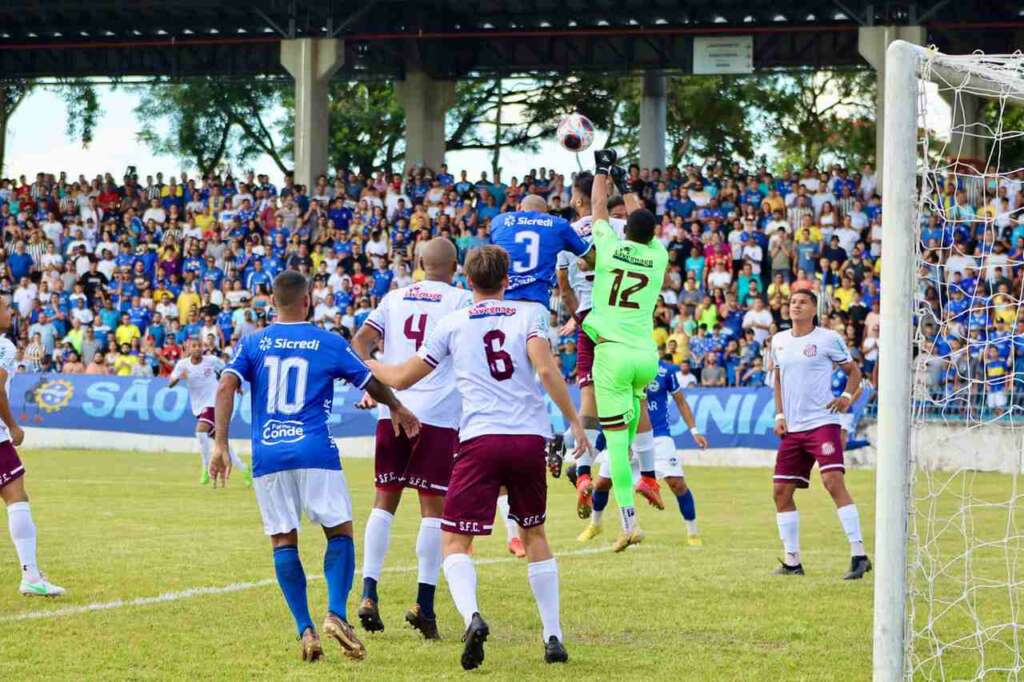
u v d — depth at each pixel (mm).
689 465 43719
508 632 14898
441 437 14891
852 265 47469
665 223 52031
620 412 19781
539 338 13359
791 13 60438
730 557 21094
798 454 19312
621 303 19703
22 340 56750
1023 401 37469
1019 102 15359
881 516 12023
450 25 65500
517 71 67750
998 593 17891
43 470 39844
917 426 13016
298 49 60531
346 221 57969
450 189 58438
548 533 24781
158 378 49812
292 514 13539
